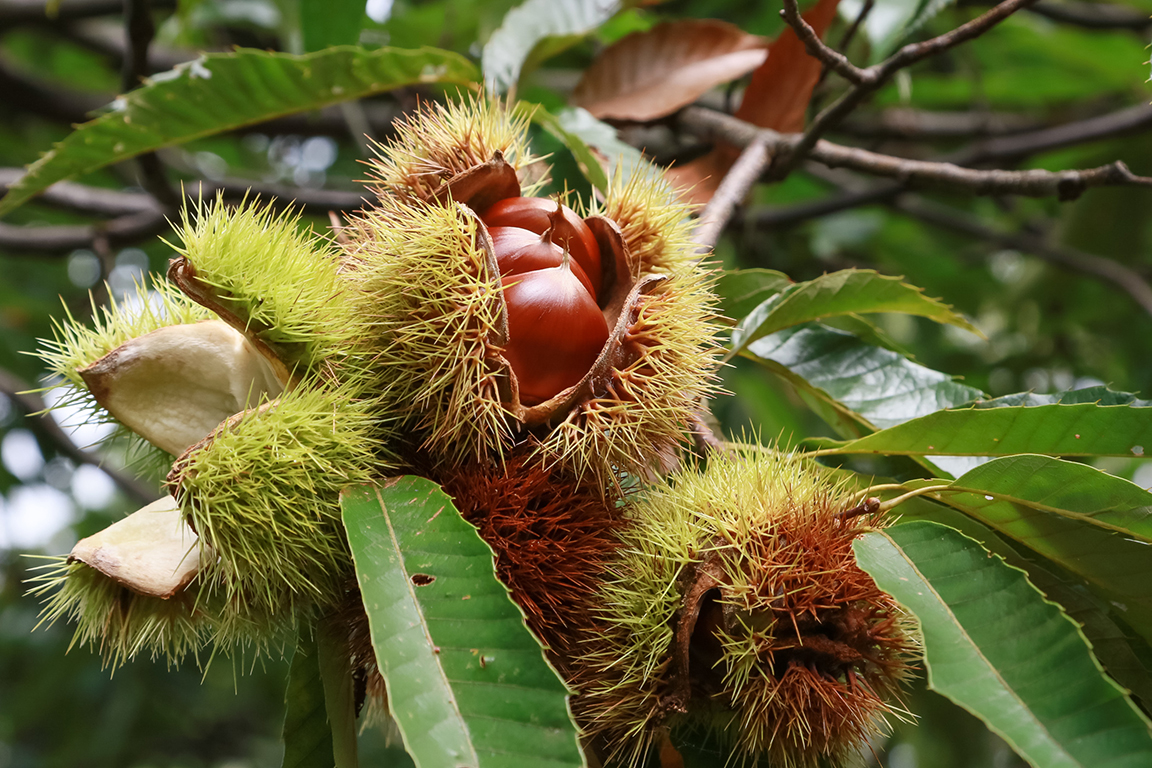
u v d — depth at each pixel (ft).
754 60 2.28
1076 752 1.58
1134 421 1.75
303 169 3.91
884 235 3.88
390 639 1.62
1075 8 2.89
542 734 1.59
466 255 1.76
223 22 3.20
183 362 1.78
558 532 1.77
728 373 3.33
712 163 2.25
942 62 3.63
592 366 1.78
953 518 1.82
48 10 2.37
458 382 1.75
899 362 2.00
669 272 1.86
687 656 1.72
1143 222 3.27
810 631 1.72
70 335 1.79
